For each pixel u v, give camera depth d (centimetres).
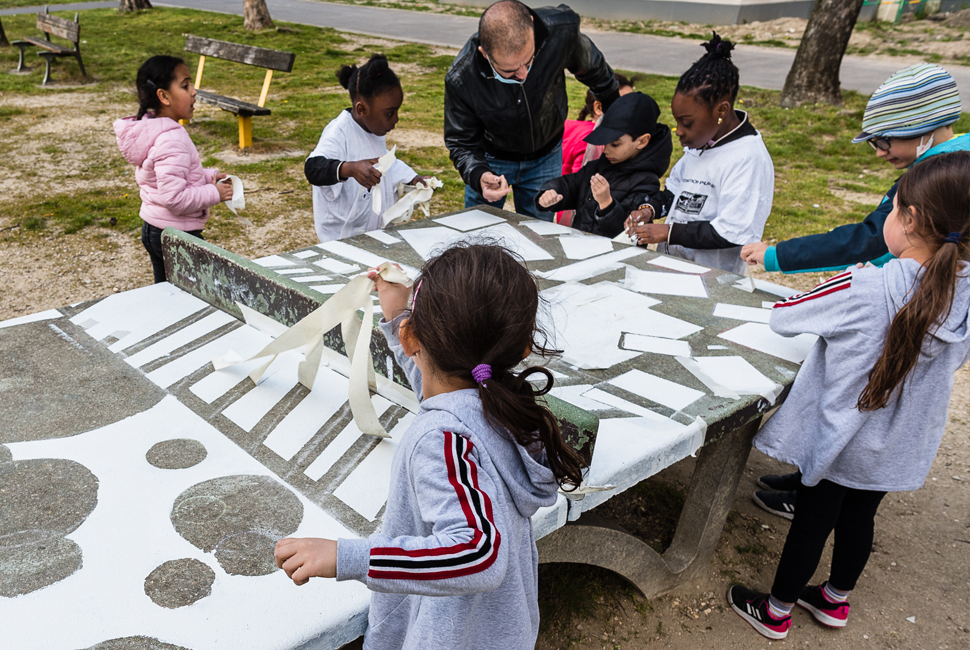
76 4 2084
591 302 245
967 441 342
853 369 183
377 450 174
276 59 785
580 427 146
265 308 222
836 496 207
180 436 180
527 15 296
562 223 401
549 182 350
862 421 187
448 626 111
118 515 152
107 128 822
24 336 226
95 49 1309
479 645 116
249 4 1544
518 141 366
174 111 329
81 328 232
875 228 218
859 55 1623
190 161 332
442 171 705
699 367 204
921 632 236
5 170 665
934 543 277
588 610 237
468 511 97
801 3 2084
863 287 180
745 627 236
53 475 163
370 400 174
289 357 216
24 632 124
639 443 166
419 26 1827
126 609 129
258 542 146
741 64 1456
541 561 190
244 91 1037
